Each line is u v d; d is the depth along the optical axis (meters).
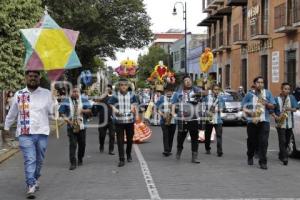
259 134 11.65
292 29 28.27
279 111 12.23
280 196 8.51
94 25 39.62
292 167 11.80
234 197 8.41
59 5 30.75
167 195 8.59
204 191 8.92
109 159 13.42
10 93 23.48
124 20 42.25
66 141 18.84
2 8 16.84
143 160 13.04
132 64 19.59
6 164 12.71
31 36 9.40
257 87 11.60
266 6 32.84
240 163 12.44
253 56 35.59
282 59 30.28
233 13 40.62
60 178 10.42
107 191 8.98
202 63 18.73
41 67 9.37
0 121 25.42
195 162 12.46
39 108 8.71
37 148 8.82
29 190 8.48
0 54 17.06
